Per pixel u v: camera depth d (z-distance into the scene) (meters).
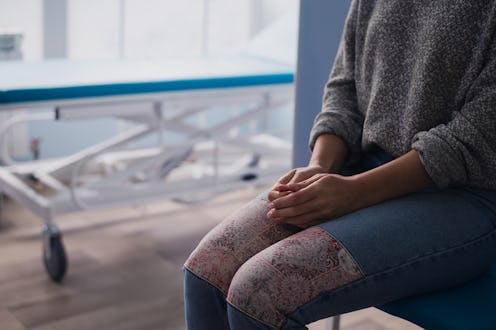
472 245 1.16
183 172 3.36
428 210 1.16
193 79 2.41
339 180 1.20
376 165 1.39
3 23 3.08
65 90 2.20
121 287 2.29
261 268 1.10
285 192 1.24
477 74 1.21
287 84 2.62
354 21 1.45
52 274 2.31
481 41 1.20
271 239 1.24
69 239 2.66
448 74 1.24
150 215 2.94
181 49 3.59
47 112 3.26
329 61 1.73
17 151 3.19
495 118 1.18
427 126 1.26
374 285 1.11
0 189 2.62
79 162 2.50
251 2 3.74
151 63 2.74
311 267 1.10
